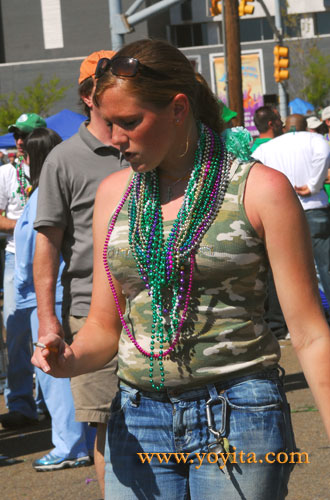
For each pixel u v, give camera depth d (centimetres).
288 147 1058
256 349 292
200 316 289
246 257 286
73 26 6288
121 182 318
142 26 5906
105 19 6253
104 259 312
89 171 483
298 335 284
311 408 772
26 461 678
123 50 286
